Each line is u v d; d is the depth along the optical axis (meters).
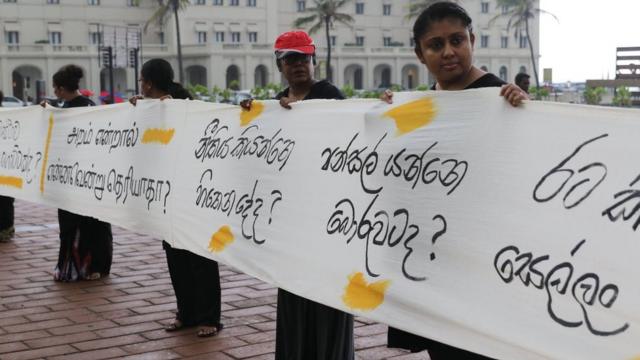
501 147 2.73
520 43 78.81
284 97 4.20
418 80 74.75
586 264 2.40
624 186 2.34
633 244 2.29
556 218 2.51
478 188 2.79
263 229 3.98
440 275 2.91
